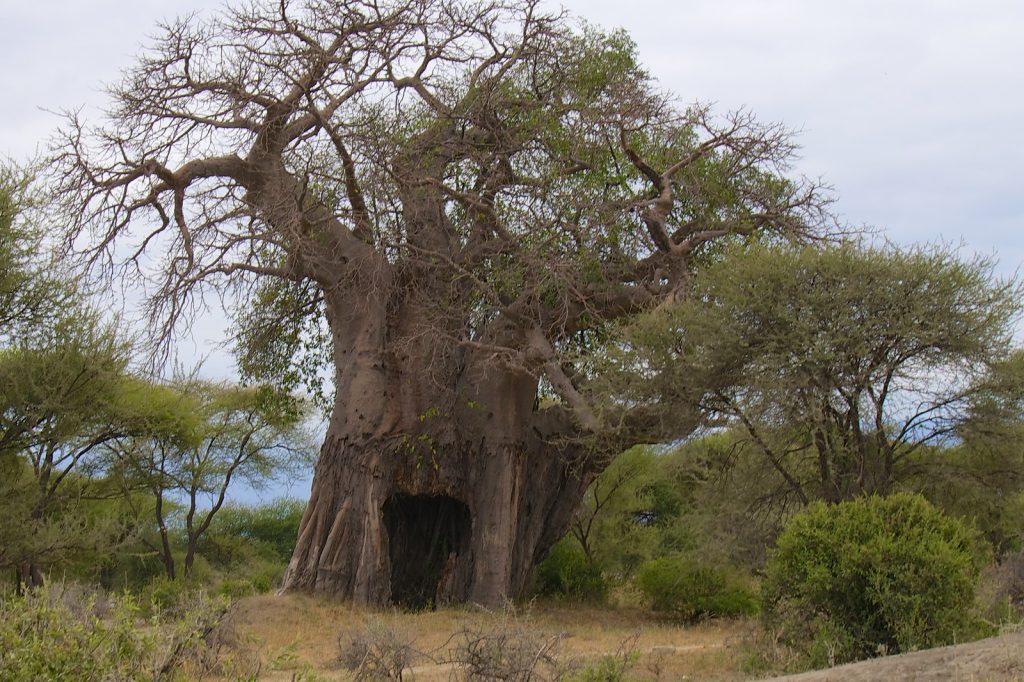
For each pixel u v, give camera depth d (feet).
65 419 75.25
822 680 25.32
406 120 70.08
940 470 57.21
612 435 65.92
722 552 65.72
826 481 56.08
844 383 55.06
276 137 67.21
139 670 21.85
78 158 63.62
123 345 77.82
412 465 70.23
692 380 59.41
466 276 70.69
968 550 37.11
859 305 55.67
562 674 31.83
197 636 22.93
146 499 112.47
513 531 72.13
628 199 70.44
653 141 76.69
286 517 145.69
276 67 64.28
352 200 67.31
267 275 69.05
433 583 74.79
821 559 37.04
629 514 111.24
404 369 71.31
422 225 71.87
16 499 71.15
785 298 56.29
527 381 74.23
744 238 71.92
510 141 71.26
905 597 34.73
